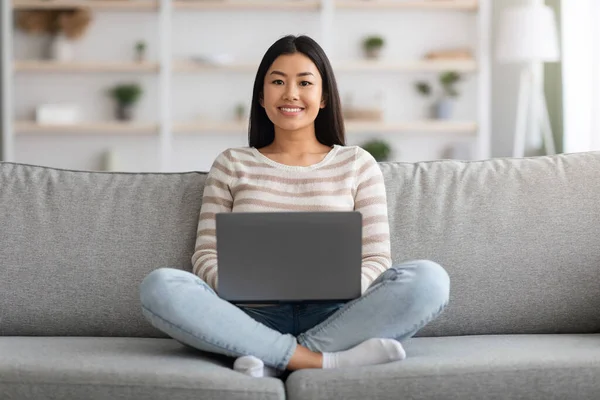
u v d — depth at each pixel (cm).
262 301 190
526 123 641
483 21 609
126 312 214
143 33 621
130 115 616
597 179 225
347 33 627
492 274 215
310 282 188
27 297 213
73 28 612
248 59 623
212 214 222
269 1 603
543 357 174
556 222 219
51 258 217
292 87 230
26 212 222
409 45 629
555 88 625
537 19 531
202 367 172
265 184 225
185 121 623
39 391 164
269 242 188
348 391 165
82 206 224
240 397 162
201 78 622
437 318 213
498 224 220
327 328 190
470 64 610
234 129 606
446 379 166
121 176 234
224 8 607
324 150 237
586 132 474
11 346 192
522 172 229
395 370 168
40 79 622
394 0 606
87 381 164
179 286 185
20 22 613
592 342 195
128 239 220
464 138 632
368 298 188
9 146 600
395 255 219
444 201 225
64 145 624
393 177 232
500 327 214
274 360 182
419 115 630
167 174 235
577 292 215
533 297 214
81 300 214
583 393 169
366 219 219
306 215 187
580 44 480
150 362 174
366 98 626
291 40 236
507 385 167
